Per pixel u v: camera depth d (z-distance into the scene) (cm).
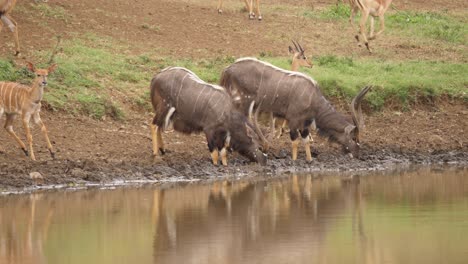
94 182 5312
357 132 5944
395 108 7119
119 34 7581
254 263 3666
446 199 4984
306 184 5428
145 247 3928
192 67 7062
